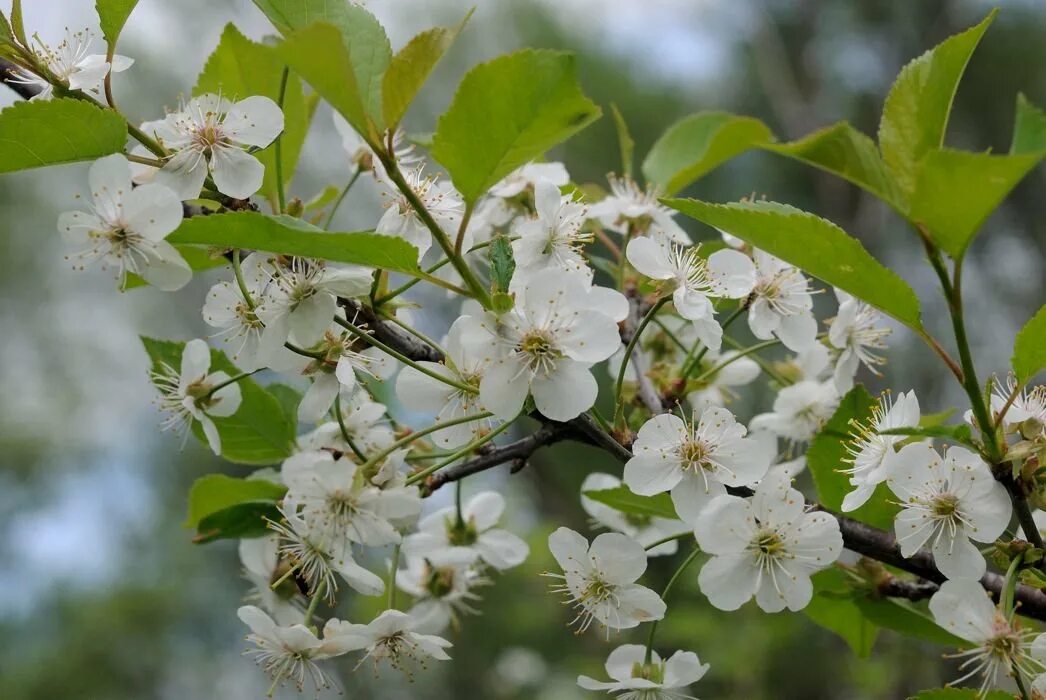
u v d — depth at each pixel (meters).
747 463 0.57
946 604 0.54
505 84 0.53
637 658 0.57
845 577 0.62
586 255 0.63
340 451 0.59
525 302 0.55
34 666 2.12
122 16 0.57
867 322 0.62
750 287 0.60
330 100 0.53
